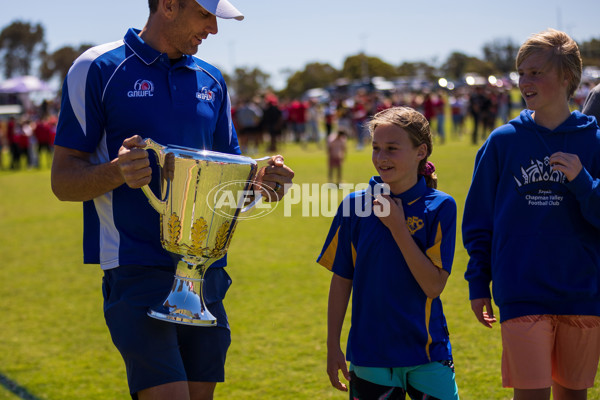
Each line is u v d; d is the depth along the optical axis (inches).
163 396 83.4
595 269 94.0
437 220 90.0
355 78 3804.1
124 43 88.4
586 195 88.8
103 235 88.7
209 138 93.7
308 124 1186.0
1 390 148.1
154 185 88.0
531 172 95.0
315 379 148.0
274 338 176.7
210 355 91.0
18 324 201.9
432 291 88.3
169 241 82.9
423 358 88.3
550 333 94.2
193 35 86.5
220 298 94.3
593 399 126.0
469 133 1107.3
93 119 85.9
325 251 96.9
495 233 97.6
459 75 2815.0
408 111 90.6
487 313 100.3
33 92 1886.1
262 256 281.4
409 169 89.8
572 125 95.2
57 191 84.9
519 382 93.9
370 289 90.6
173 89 88.6
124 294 86.4
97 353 174.9
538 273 93.3
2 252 321.4
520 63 96.7
